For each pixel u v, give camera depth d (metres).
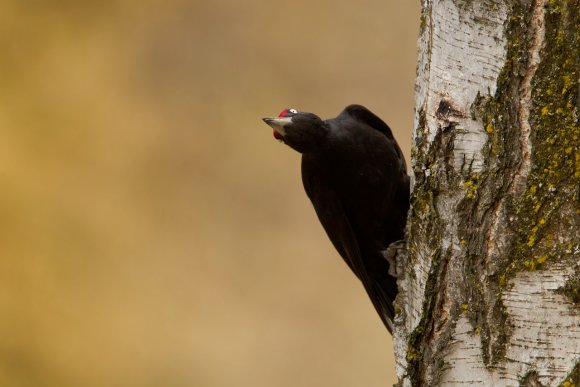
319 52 14.91
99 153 14.88
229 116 14.97
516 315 4.66
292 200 14.38
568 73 4.67
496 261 4.75
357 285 13.55
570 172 4.59
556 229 4.59
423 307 5.03
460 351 4.86
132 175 14.73
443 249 4.99
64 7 15.83
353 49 14.75
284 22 15.16
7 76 15.28
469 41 5.10
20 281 13.77
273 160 14.63
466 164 5.02
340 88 14.63
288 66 14.94
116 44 15.60
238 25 15.40
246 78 15.08
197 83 15.17
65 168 14.68
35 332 13.39
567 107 4.64
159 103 15.23
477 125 5.01
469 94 5.07
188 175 14.72
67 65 15.46
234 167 14.63
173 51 15.44
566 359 4.52
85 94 15.23
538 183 4.67
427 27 5.53
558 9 4.73
